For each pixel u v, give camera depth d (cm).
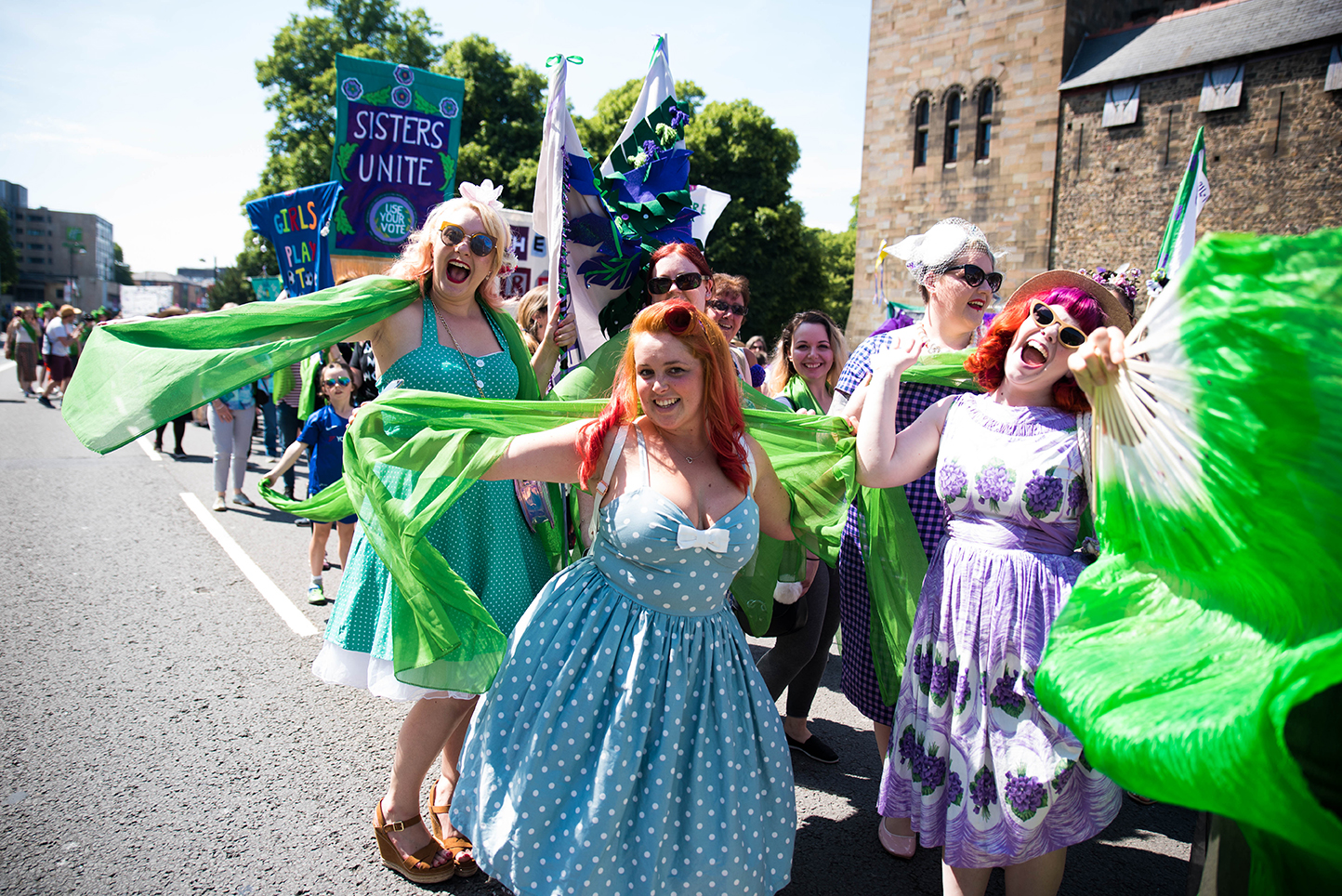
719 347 211
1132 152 2111
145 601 494
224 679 390
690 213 311
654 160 309
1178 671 138
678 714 203
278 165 2752
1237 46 1945
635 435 214
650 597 208
